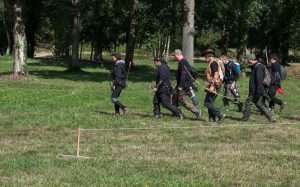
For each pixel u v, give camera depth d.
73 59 57.66
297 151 15.18
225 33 56.81
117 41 89.81
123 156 14.13
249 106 21.66
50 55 104.75
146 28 77.62
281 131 18.91
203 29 63.84
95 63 81.06
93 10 71.44
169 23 64.19
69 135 17.67
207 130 18.92
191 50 39.47
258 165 13.07
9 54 93.88
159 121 21.08
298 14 61.44
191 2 39.28
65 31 86.62
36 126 19.52
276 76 25.58
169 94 21.78
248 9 51.12
